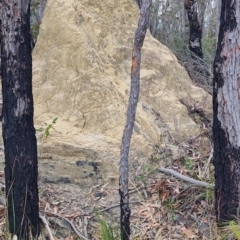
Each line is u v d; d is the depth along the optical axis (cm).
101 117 566
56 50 621
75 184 505
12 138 392
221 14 401
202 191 485
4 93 392
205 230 449
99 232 438
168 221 462
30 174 402
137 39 383
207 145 592
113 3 670
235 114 396
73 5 634
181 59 900
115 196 489
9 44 382
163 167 535
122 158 390
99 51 623
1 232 432
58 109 590
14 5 378
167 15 1211
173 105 630
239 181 405
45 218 445
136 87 387
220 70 399
